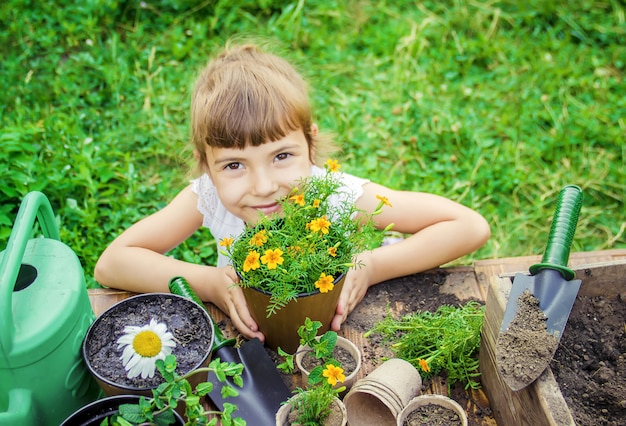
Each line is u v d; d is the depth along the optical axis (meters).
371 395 1.52
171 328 1.54
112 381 1.39
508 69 3.51
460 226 1.95
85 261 2.52
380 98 3.34
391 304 1.88
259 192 1.68
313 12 3.78
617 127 3.21
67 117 3.01
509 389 1.42
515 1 3.92
